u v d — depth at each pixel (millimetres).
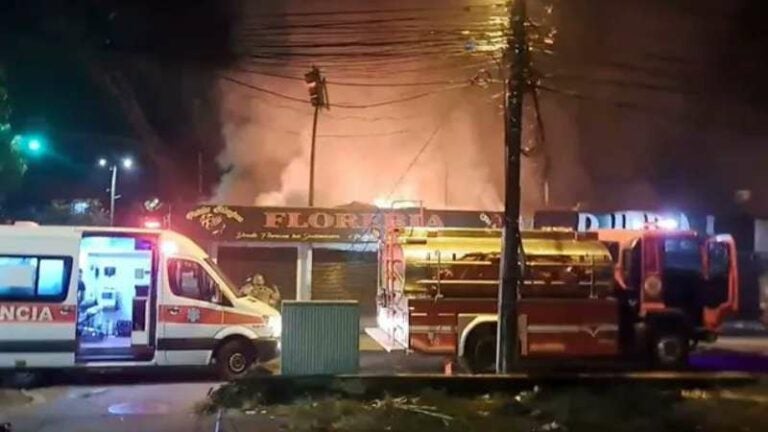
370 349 22859
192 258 16812
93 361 16141
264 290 30328
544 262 17969
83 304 16719
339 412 13375
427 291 17562
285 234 31766
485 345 17547
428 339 17484
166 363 16531
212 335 16734
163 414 13609
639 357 18766
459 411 13594
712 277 19078
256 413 13391
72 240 16141
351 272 32719
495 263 17719
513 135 16281
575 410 13617
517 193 16203
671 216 28828
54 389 15984
